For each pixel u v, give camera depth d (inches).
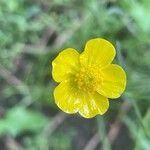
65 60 4.2
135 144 6.4
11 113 6.4
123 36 6.7
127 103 6.6
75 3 6.7
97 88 4.4
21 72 6.9
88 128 6.9
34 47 6.8
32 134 6.8
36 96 6.7
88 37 6.5
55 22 6.6
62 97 4.3
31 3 6.8
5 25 6.3
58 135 6.8
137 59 6.8
